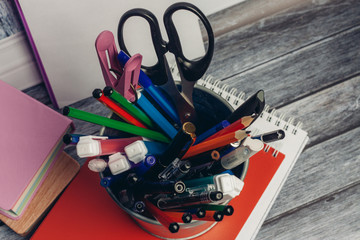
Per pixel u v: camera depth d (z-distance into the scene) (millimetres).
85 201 570
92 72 670
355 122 647
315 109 660
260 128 584
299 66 688
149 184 403
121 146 419
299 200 612
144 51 678
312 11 720
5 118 560
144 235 547
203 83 627
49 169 579
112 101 418
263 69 692
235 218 542
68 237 556
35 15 623
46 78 667
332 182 617
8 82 708
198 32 689
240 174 422
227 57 707
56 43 644
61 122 571
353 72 676
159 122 458
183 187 371
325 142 639
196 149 406
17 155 545
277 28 717
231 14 730
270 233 603
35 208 576
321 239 595
